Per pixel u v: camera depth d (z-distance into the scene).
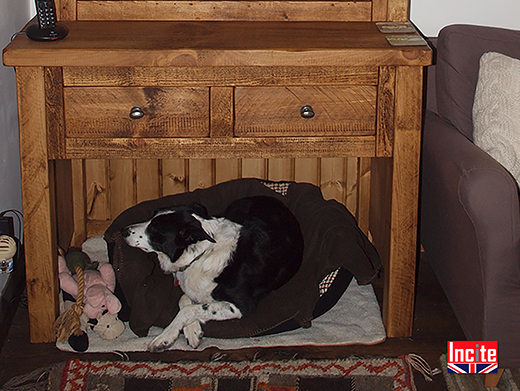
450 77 1.97
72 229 2.36
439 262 1.89
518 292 1.54
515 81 1.79
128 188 2.38
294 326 1.88
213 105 1.68
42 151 1.68
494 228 1.50
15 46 1.60
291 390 1.68
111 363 1.77
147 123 1.69
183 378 1.72
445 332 1.95
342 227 1.94
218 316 1.84
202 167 2.36
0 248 1.82
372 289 2.14
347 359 1.78
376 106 1.70
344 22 1.99
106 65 1.61
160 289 1.91
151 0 1.97
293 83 1.67
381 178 2.08
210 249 1.87
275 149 1.73
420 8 2.29
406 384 1.70
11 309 1.97
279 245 1.97
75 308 1.82
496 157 1.76
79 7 1.96
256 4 1.99
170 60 1.61
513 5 2.29
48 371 1.76
